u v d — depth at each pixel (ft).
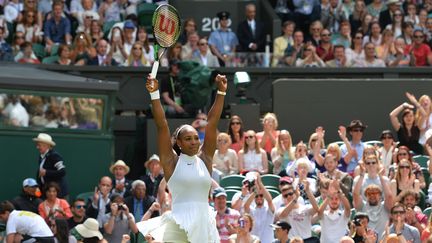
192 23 124.57
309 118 114.11
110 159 104.32
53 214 89.86
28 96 102.17
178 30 54.54
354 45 123.03
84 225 81.76
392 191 91.66
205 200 54.13
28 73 107.76
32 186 92.07
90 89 103.60
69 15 124.98
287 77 119.75
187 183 53.67
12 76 101.60
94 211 92.02
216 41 126.52
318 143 99.50
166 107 109.50
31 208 92.02
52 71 115.14
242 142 103.91
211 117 55.01
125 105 117.29
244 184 88.43
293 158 100.58
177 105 109.29
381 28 127.95
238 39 127.95
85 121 103.81
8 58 118.42
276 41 123.24
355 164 101.30
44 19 123.24
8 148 101.30
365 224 83.71
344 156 101.35
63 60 118.32
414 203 89.35
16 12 122.62
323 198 89.04
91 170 103.76
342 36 125.49
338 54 121.49
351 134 102.94
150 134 108.27
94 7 126.41
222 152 100.37
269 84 119.65
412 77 119.44
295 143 113.80
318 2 130.72
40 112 102.58
